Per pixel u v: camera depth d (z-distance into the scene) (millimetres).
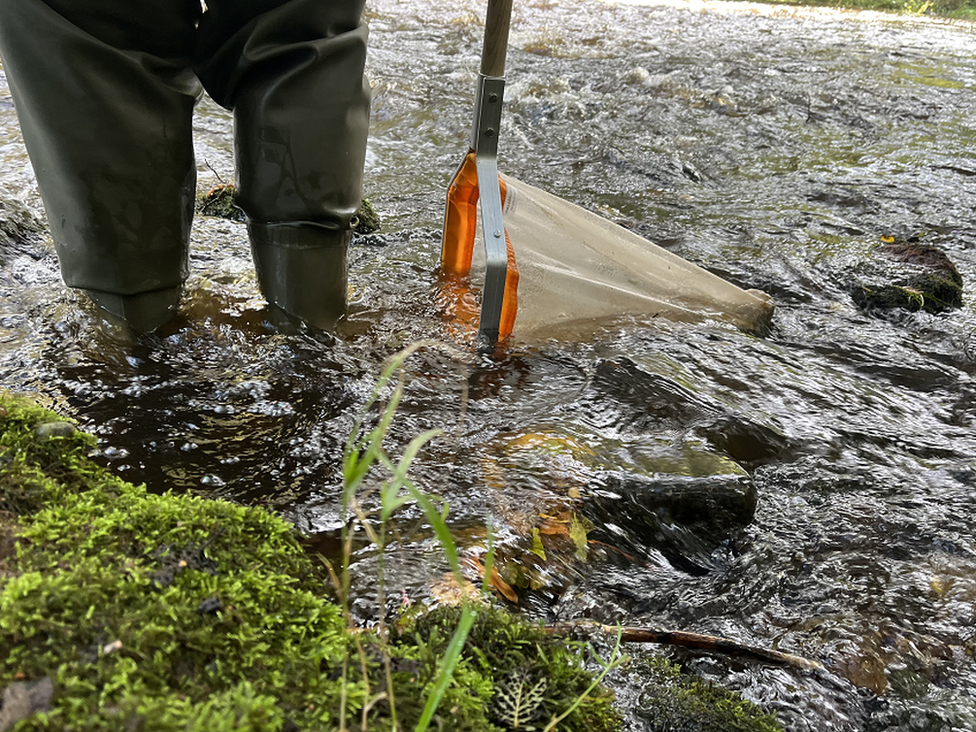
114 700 793
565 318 2734
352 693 911
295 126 2143
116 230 2086
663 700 1348
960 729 1382
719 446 2150
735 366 2596
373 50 7820
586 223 3059
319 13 2113
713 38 9836
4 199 3086
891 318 3254
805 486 2094
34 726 749
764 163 5320
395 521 1680
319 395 2135
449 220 2857
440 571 1500
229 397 2086
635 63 8000
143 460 1805
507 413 2168
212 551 1085
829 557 1833
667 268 3059
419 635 1131
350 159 2270
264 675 902
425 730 793
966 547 1868
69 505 1144
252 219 2324
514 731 1012
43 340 2244
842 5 14164
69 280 2166
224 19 2119
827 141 5887
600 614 1587
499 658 1128
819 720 1379
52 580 921
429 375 2324
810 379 2598
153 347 2244
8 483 1169
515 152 5227
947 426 2455
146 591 966
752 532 1909
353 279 2955
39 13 1822
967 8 13883
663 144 5602
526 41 8875
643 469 1943
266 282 2391
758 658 1474
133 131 2000
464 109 6016
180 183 2184
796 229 4078
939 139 5992
